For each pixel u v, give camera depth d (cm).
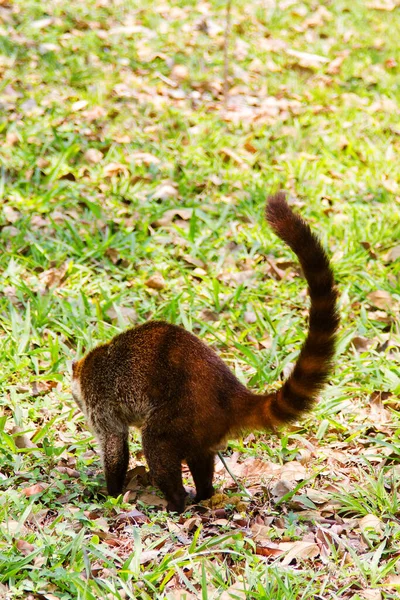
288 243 505
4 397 703
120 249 937
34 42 1473
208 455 584
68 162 1127
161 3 1725
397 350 808
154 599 480
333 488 613
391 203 1104
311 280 509
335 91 1448
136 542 515
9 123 1203
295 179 1135
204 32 1634
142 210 1021
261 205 1062
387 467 633
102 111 1266
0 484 580
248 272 917
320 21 1738
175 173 1121
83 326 795
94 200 1027
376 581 503
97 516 565
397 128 1320
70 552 514
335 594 493
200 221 1025
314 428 697
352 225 1023
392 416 710
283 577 500
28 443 640
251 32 1656
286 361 752
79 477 618
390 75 1534
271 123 1294
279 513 586
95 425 611
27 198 1023
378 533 550
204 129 1252
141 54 1501
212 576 502
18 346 755
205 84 1423
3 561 491
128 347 600
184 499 581
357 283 919
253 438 686
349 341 802
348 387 734
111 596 480
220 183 1100
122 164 1118
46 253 920
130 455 668
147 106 1316
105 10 1661
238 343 770
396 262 961
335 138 1248
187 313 830
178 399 570
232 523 566
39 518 554
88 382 611
